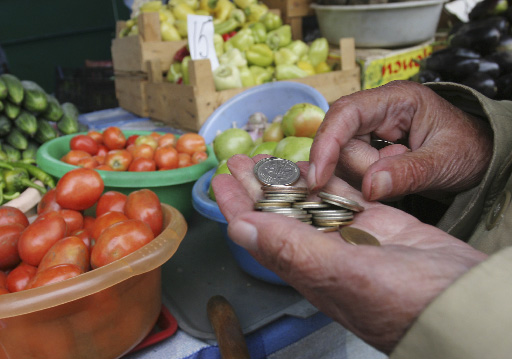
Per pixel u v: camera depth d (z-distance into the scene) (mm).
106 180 1163
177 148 1481
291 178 770
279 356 885
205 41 2076
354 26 2385
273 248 473
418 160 680
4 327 655
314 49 2473
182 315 886
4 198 1202
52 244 816
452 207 768
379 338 448
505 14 1854
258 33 2436
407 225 606
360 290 422
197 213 1389
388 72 2383
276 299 935
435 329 369
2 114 1700
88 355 712
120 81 2652
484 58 1772
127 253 763
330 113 723
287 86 1780
